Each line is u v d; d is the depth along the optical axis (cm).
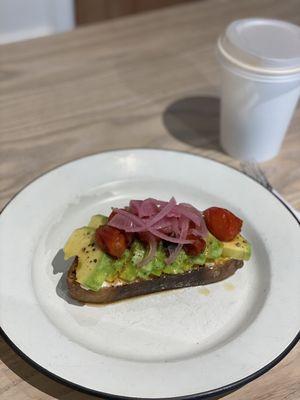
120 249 30
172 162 39
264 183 41
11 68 53
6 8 92
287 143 46
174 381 26
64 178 38
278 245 33
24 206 35
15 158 42
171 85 52
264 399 28
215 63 56
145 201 32
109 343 29
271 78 37
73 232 33
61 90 50
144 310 31
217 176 38
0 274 31
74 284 30
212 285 33
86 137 45
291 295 30
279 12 64
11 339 27
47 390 27
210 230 32
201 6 65
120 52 56
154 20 62
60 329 29
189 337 29
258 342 28
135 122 47
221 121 43
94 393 25
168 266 31
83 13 99
